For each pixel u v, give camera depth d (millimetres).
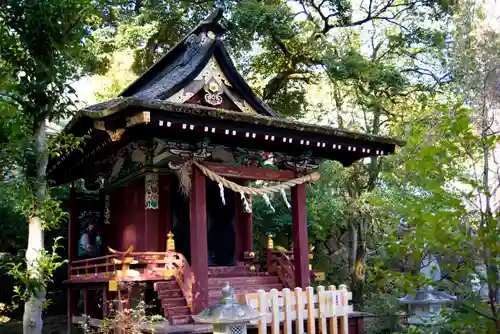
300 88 23734
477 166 4289
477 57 4500
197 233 10586
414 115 18156
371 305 15609
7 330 16125
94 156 13367
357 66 18750
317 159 13047
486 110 4215
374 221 17109
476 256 3867
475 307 3996
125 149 12992
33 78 9305
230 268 13234
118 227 14070
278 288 12250
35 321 8945
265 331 7941
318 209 18953
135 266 11914
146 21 20812
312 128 11297
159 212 12484
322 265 20953
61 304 19406
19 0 9031
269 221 20422
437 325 6859
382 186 17578
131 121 9539
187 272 10453
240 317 5891
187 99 11781
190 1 21250
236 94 12602
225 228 13625
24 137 8555
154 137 10594
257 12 18984
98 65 19891
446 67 18438
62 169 15000
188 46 12828
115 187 14227
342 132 11766
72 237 14992
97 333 11797
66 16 9227
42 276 9039
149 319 10133
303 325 8781
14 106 8070
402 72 20891
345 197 18734
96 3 10766
